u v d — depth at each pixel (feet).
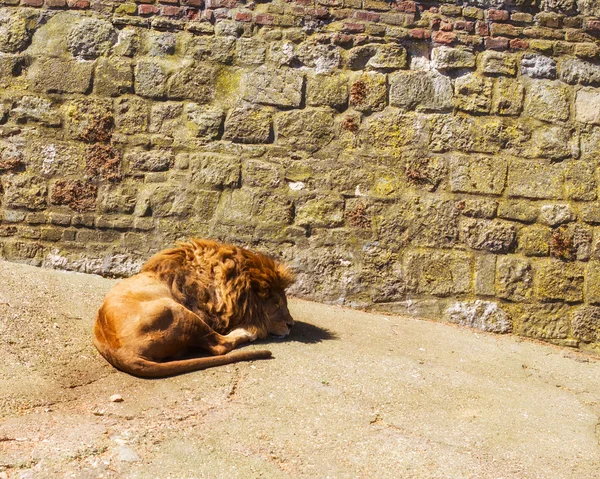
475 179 24.36
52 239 24.03
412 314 24.31
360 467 15.74
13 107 24.08
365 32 24.47
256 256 20.43
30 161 24.03
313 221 24.27
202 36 24.40
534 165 24.40
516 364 22.17
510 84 24.53
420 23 24.54
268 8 24.41
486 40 24.56
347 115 24.39
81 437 15.70
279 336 20.61
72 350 18.78
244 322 19.81
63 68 24.14
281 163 24.34
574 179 24.40
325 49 24.43
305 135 24.36
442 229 24.34
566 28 24.72
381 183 24.35
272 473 15.30
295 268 24.25
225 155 24.27
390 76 24.43
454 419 17.89
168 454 15.47
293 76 24.38
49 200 24.03
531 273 24.34
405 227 24.34
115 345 18.02
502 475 15.99
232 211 24.22
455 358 21.71
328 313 23.34
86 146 24.11
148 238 24.16
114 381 17.71
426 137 24.39
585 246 24.38
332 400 17.84
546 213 24.35
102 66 24.20
